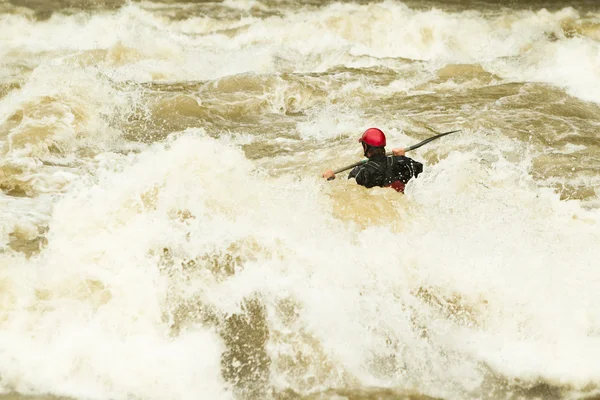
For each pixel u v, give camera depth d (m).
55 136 36.47
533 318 22.73
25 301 22.69
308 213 26.23
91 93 41.16
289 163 34.44
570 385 20.78
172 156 28.12
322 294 23.08
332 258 24.25
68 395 20.19
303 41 57.91
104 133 38.16
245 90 44.25
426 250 24.66
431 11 64.56
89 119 38.75
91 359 21.11
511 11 67.50
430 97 44.59
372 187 27.47
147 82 46.09
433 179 29.52
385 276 23.69
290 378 20.89
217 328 22.19
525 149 36.38
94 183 28.98
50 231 25.55
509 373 21.11
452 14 65.00
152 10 65.44
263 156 35.59
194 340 21.81
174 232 25.16
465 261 24.31
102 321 22.23
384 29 58.12
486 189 29.64
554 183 32.66
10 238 26.94
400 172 27.58
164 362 21.11
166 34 58.25
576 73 48.84
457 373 21.09
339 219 25.97
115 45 51.22
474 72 49.09
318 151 35.94
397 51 57.25
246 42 57.56
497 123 39.78
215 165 27.97
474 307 23.09
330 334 21.95
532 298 23.23
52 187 32.19
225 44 57.06
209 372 20.91
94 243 24.58
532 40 57.72
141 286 23.08
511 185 30.95
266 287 23.30
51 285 23.17
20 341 21.61
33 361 21.05
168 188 26.81
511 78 48.31
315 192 27.69
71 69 44.34
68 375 20.75
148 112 40.91
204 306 22.80
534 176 33.31
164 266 23.81
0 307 22.52
